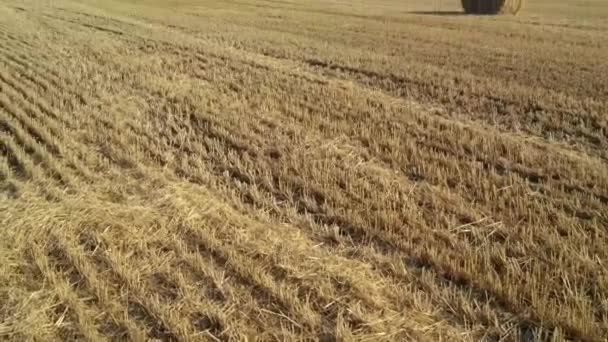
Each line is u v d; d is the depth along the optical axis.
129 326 3.53
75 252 4.39
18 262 4.33
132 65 11.54
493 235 4.59
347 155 6.39
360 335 3.40
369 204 5.14
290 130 7.30
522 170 5.95
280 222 4.91
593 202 5.08
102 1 27.55
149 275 4.12
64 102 8.80
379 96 9.01
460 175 5.69
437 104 8.66
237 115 8.03
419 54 12.59
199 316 3.66
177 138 7.18
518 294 3.72
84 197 5.43
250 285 3.96
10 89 9.46
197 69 11.22
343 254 4.36
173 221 4.90
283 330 3.45
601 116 7.65
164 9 24.20
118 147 6.81
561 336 3.26
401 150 6.55
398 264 4.12
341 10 24.44
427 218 4.89
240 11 23.59
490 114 8.08
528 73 10.48
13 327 3.60
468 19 20.22
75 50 13.26
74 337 3.52
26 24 17.64
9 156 6.58
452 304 3.66
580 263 4.00
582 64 11.20
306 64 11.78
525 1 32.72
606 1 32.78
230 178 5.95
